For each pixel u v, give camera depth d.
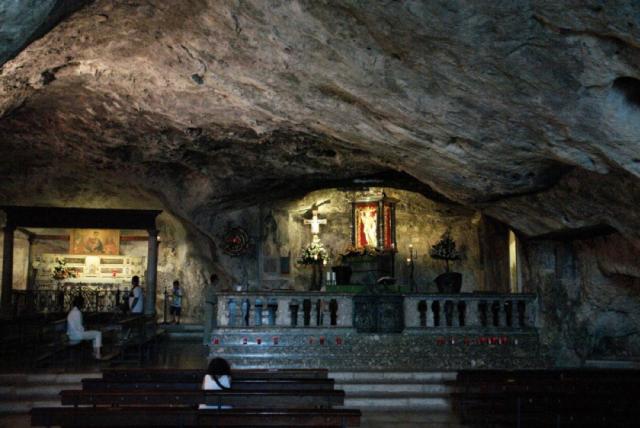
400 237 22.17
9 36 6.95
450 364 14.32
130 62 11.80
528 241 15.09
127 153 18.41
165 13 9.76
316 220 21.72
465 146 11.10
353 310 14.50
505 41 7.79
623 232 11.18
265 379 10.28
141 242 24.81
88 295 23.80
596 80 7.61
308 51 9.74
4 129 16.72
